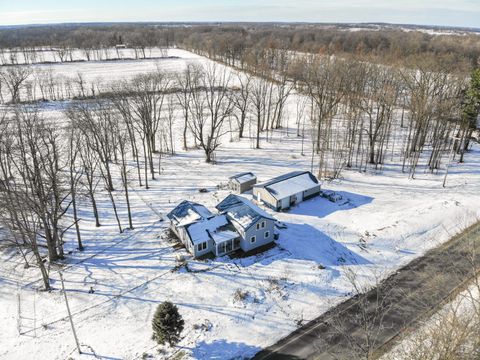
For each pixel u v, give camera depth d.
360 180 53.28
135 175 54.97
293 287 32.53
